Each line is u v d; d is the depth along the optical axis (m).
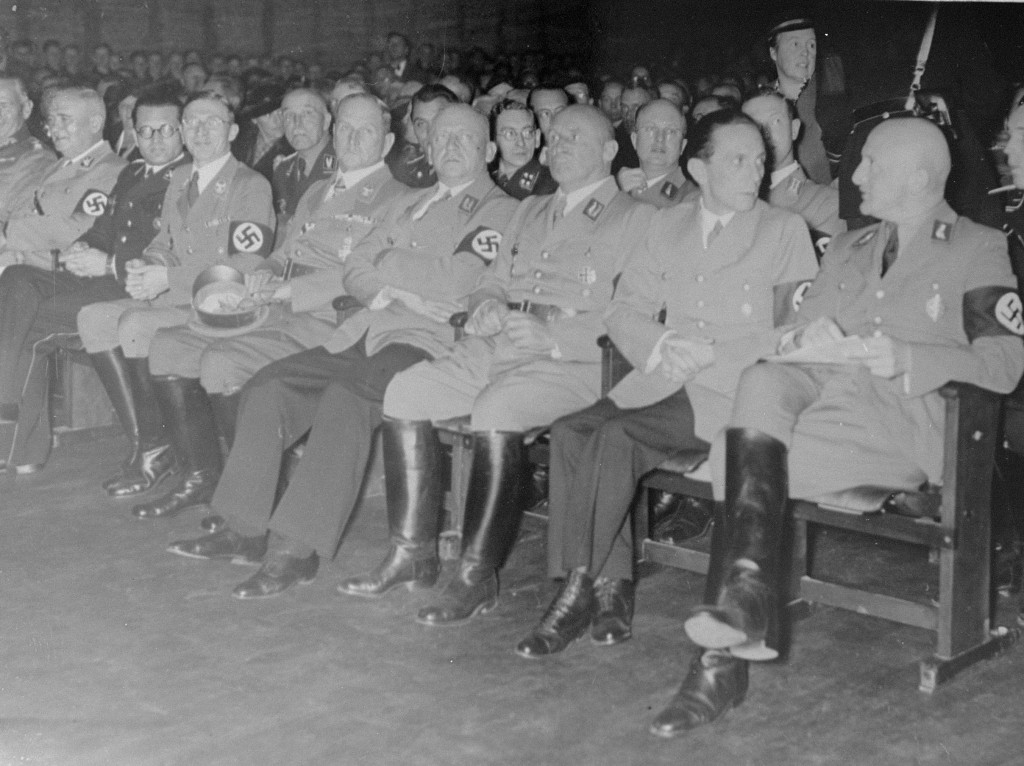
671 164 4.33
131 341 4.24
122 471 4.40
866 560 3.67
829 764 2.36
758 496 2.63
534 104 4.97
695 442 3.08
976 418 2.72
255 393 3.55
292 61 8.73
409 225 3.81
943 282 2.87
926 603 2.80
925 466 2.82
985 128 3.70
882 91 4.20
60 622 3.13
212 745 2.45
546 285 3.45
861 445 2.82
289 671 2.83
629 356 3.17
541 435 3.29
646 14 6.73
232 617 3.18
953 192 3.42
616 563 3.04
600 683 2.76
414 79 7.79
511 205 3.76
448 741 2.46
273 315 4.07
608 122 3.49
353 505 3.45
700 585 3.44
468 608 3.17
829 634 3.06
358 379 3.45
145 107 4.65
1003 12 3.65
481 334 3.41
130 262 4.37
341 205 4.12
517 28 7.57
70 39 9.30
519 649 2.92
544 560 3.67
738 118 3.09
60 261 4.75
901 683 2.75
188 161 4.71
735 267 3.14
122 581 3.45
